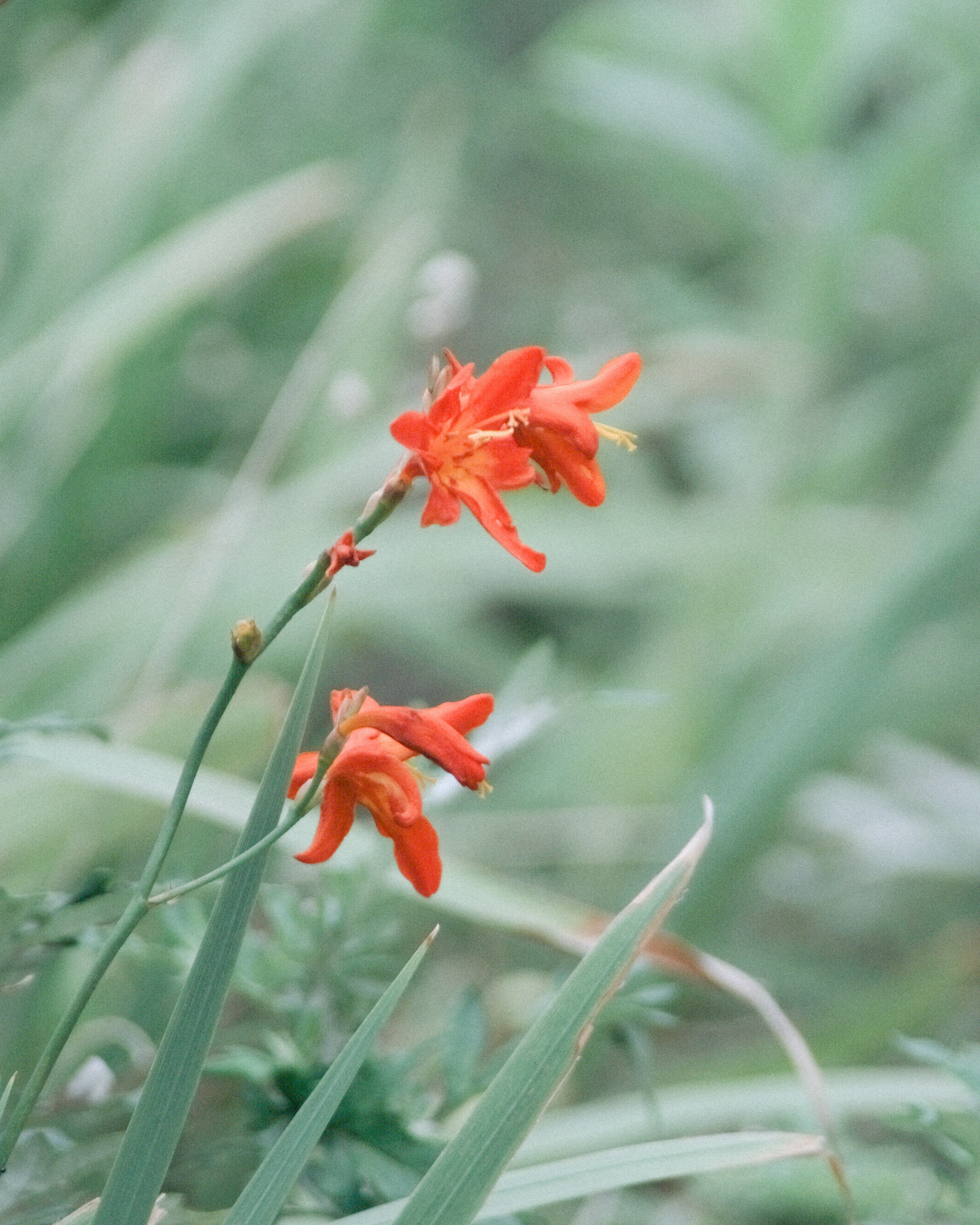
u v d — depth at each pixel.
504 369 1.16
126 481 2.38
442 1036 1.29
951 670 2.48
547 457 1.17
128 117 2.17
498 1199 1.18
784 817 1.99
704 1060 1.91
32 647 1.80
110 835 1.44
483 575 2.44
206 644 1.87
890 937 2.61
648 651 2.58
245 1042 1.37
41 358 1.90
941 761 2.53
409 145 2.62
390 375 2.24
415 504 2.28
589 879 2.27
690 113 2.66
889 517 2.73
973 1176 1.28
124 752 1.34
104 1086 1.26
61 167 2.18
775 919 2.65
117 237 2.13
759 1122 1.40
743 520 2.42
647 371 2.54
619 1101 1.45
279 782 1.16
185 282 1.96
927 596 1.96
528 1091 1.15
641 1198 1.54
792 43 2.54
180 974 1.28
